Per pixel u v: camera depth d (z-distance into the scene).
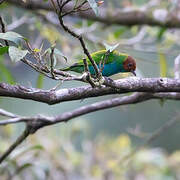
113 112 18.55
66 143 12.64
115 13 11.71
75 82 17.05
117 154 12.44
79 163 12.02
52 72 5.35
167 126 10.46
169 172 12.08
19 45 5.37
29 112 16.86
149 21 11.84
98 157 12.33
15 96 5.75
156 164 12.08
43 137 12.46
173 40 12.25
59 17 5.01
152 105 18.30
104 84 5.97
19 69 17.44
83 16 11.21
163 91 6.50
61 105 17.27
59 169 11.27
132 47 12.12
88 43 11.66
